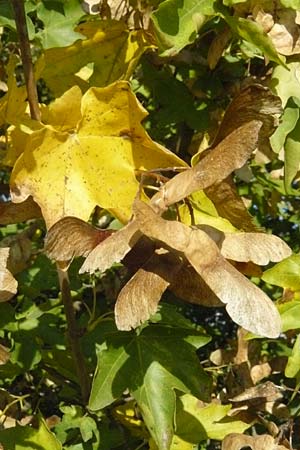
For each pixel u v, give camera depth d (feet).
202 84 2.05
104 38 1.81
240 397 1.86
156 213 1.34
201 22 1.58
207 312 3.12
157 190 1.46
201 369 1.69
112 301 2.09
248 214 1.46
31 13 2.03
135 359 1.68
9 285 1.38
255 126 1.32
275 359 2.08
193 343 1.70
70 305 1.76
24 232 1.84
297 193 2.35
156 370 1.68
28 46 1.56
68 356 1.95
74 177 1.52
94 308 1.82
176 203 1.47
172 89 2.06
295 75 1.70
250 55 1.91
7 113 1.55
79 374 1.81
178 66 2.09
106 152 1.52
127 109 1.50
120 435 1.93
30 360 1.89
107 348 1.69
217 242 1.37
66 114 1.51
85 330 1.78
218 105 2.06
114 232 1.37
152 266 1.35
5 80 1.93
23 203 1.56
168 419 1.66
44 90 2.40
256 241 1.38
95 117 1.51
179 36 1.58
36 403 2.12
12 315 1.87
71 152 1.52
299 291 1.79
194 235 1.32
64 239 1.35
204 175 1.35
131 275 1.37
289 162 1.74
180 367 1.69
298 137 1.73
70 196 1.52
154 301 1.33
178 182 1.37
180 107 2.05
